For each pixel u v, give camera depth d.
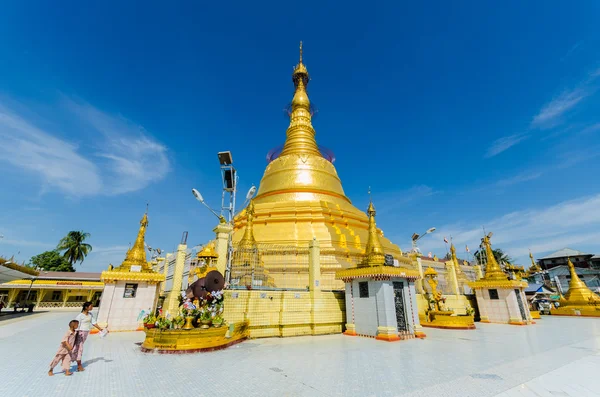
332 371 9.34
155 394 7.18
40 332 18.59
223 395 7.14
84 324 9.75
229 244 19.23
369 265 17.83
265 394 7.21
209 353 12.16
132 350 12.74
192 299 14.14
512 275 27.53
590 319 30.05
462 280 35.38
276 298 17.73
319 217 29.39
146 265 21.27
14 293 49.50
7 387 7.51
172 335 12.32
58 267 63.72
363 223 32.94
